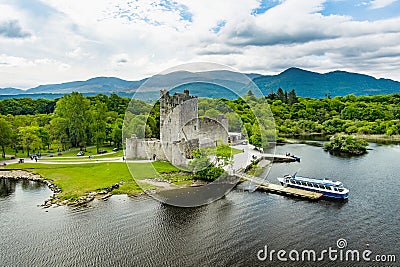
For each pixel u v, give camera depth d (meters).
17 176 57.31
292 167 61.69
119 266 26.67
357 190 46.47
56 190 48.41
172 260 27.36
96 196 44.62
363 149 80.06
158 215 36.56
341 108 156.75
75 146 87.88
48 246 30.27
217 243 30.09
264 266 26.36
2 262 27.66
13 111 119.06
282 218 35.84
